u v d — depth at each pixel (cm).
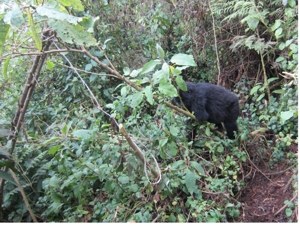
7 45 358
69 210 400
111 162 375
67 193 400
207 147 430
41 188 432
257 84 515
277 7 518
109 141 378
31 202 433
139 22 587
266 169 425
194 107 441
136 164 363
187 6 579
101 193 404
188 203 369
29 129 506
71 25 313
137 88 398
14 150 421
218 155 423
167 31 608
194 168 387
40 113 515
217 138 436
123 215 368
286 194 384
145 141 393
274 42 482
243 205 387
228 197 379
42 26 378
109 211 374
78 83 519
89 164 366
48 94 551
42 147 438
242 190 405
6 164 384
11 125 409
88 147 393
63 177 394
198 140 442
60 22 311
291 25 477
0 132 388
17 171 411
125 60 566
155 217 370
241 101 521
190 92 442
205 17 567
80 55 518
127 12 582
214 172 411
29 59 516
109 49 543
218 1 534
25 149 428
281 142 431
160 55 342
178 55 338
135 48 580
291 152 423
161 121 403
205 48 573
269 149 443
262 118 466
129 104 398
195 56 580
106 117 502
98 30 540
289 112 364
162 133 387
